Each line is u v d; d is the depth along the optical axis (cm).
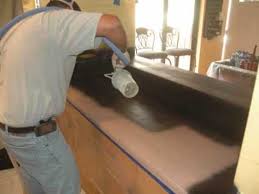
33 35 104
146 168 98
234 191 73
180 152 104
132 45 221
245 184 68
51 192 128
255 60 153
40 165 119
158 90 154
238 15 169
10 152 126
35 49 104
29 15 115
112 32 107
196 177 89
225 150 105
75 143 178
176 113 139
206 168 93
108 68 198
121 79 135
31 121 110
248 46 168
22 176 138
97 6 202
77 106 152
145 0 293
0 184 204
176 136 116
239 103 111
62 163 121
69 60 113
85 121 151
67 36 106
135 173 111
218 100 118
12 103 108
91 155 156
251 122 61
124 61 122
